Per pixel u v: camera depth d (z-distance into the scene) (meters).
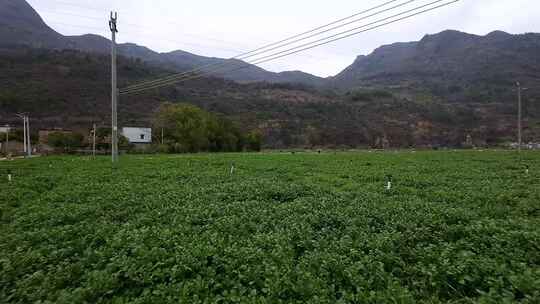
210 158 37.59
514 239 6.91
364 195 12.47
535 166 24.50
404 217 8.89
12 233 8.23
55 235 7.68
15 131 66.94
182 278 5.56
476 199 11.84
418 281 5.57
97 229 8.08
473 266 5.61
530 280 5.01
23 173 21.77
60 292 5.09
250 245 6.77
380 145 82.12
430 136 85.06
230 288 5.32
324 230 7.86
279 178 18.88
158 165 28.02
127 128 74.50
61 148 60.06
